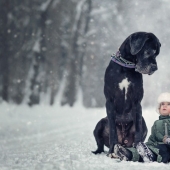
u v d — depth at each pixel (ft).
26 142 29.27
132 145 17.97
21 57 94.73
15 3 92.94
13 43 93.56
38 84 97.19
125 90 17.21
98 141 18.34
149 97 90.43
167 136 15.39
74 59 104.83
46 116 63.46
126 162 14.62
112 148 17.08
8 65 93.61
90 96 110.93
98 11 101.91
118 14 99.91
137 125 17.24
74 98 104.83
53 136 32.86
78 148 20.02
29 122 51.29
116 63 17.21
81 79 109.09
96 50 104.94
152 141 16.30
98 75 109.29
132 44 16.17
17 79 94.68
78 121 50.52
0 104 65.51
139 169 12.91
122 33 99.71
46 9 97.30
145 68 16.34
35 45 95.45
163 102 16.35
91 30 103.24
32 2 94.94
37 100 96.07
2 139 32.55
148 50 16.42
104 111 72.23
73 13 102.17
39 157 16.55
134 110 17.39
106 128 18.07
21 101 94.68
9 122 52.03
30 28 95.09
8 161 16.10
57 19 99.30
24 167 13.73
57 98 103.19
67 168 13.03
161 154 14.85
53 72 100.01
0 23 92.02
